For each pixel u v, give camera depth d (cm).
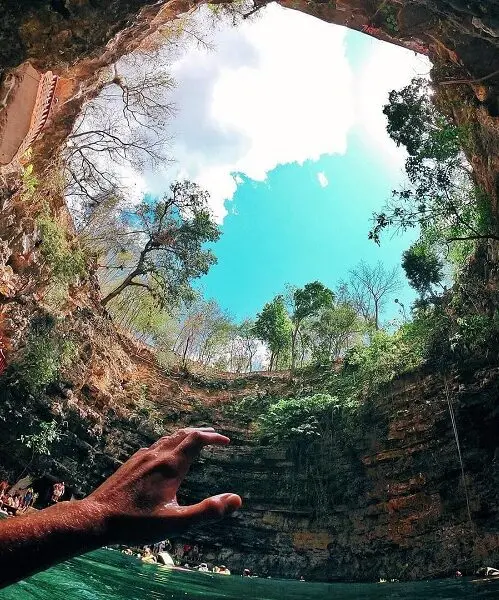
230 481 2258
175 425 2484
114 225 2578
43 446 1770
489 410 1638
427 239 1702
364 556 1847
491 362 1662
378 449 1953
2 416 1758
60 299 1977
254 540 2097
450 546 1591
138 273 2656
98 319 2434
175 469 107
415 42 1365
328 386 2452
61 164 1905
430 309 2061
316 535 2023
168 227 2642
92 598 588
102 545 96
